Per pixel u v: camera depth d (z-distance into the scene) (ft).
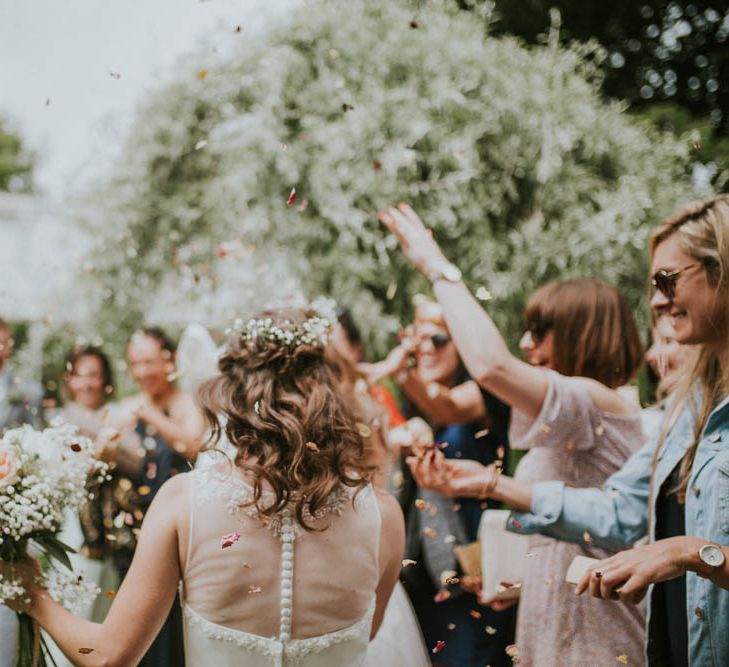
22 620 5.23
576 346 6.96
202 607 4.62
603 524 5.99
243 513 4.66
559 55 21.47
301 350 5.14
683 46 31.68
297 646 4.62
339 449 4.92
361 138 19.04
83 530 10.73
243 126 20.38
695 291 5.21
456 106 19.58
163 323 23.53
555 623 6.50
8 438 5.26
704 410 5.41
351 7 20.16
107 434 10.16
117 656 4.61
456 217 19.92
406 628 7.95
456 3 21.72
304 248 20.27
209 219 22.48
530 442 6.47
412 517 9.25
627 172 21.09
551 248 19.62
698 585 5.08
